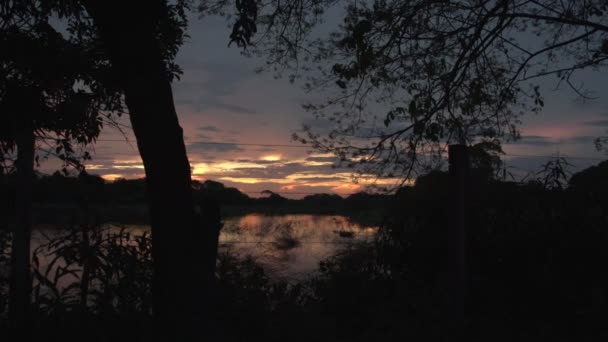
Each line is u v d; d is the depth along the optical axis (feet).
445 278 21.22
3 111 22.11
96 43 24.27
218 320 15.96
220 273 21.29
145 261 20.58
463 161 20.47
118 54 15.53
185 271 15.38
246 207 61.26
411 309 21.31
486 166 25.89
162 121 15.60
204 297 15.55
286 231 44.98
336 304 22.13
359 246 26.99
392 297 22.65
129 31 15.42
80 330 18.37
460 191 20.42
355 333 20.26
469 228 24.71
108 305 19.26
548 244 23.29
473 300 23.35
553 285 22.11
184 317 15.24
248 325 18.81
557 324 21.11
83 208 22.34
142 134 15.51
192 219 15.83
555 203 24.30
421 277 25.23
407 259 25.72
